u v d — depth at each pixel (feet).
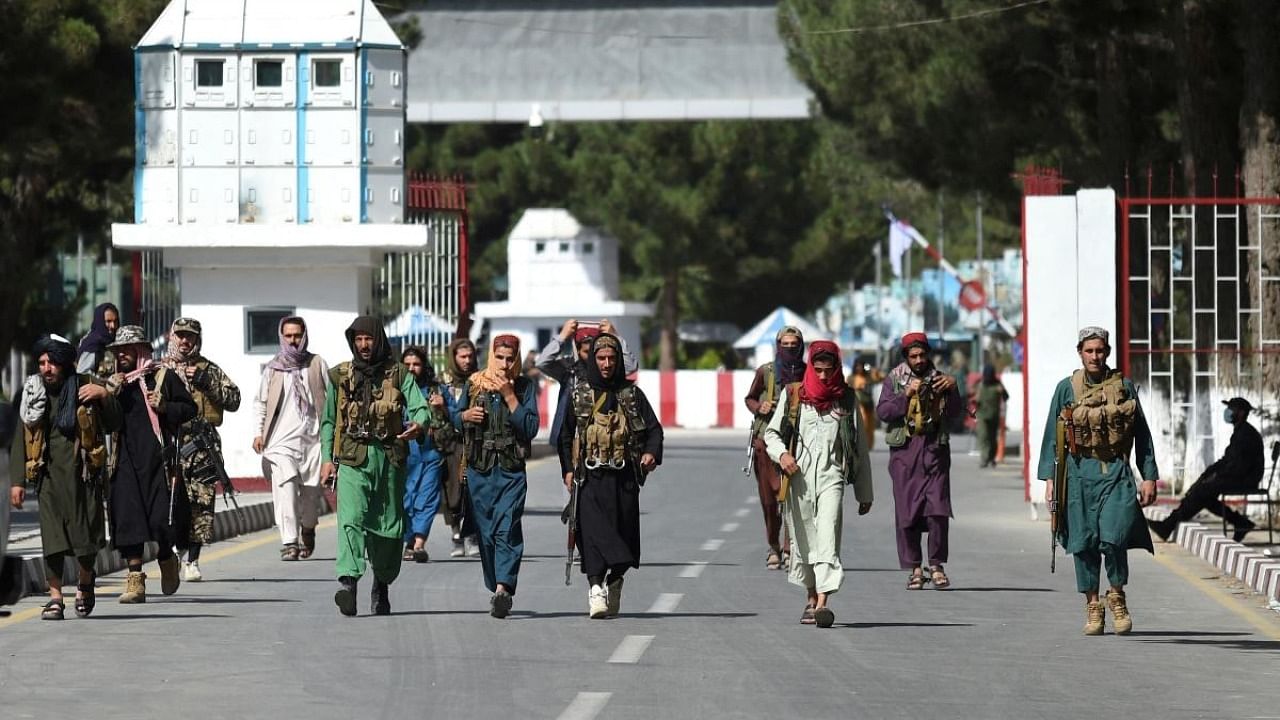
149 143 297.53
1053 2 307.58
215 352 295.69
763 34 478.18
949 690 117.80
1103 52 334.65
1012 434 590.14
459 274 310.24
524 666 126.11
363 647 135.03
